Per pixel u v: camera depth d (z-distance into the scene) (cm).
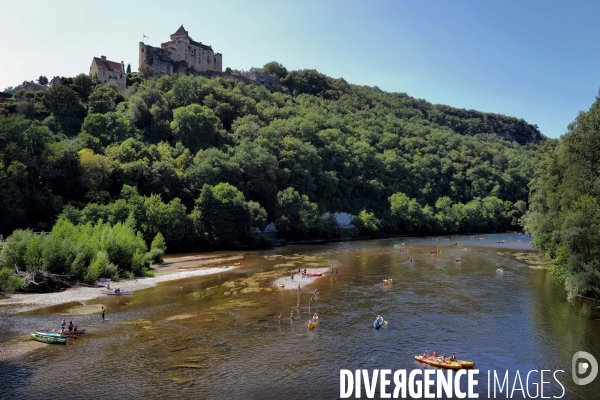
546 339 4128
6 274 5412
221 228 11131
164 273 7312
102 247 6638
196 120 14800
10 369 3272
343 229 15425
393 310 5072
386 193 18138
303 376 3275
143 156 12056
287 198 13388
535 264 8738
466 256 10031
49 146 9975
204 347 3803
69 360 3456
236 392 2998
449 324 4569
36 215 9150
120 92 17562
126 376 3191
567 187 6384
